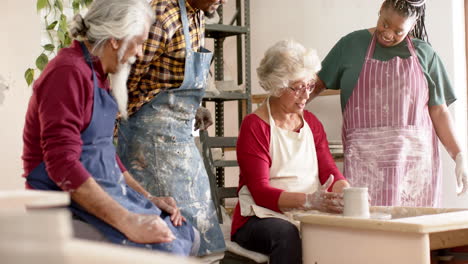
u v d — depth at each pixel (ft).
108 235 5.11
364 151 8.34
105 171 5.48
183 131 6.85
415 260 5.33
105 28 5.30
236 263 7.69
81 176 4.96
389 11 7.93
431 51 8.49
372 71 8.39
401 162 8.16
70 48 5.37
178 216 6.19
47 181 5.15
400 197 8.19
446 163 10.41
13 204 2.65
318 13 12.03
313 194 7.04
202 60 6.86
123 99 5.93
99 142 5.46
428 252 5.31
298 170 7.81
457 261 6.43
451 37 10.47
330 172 8.02
